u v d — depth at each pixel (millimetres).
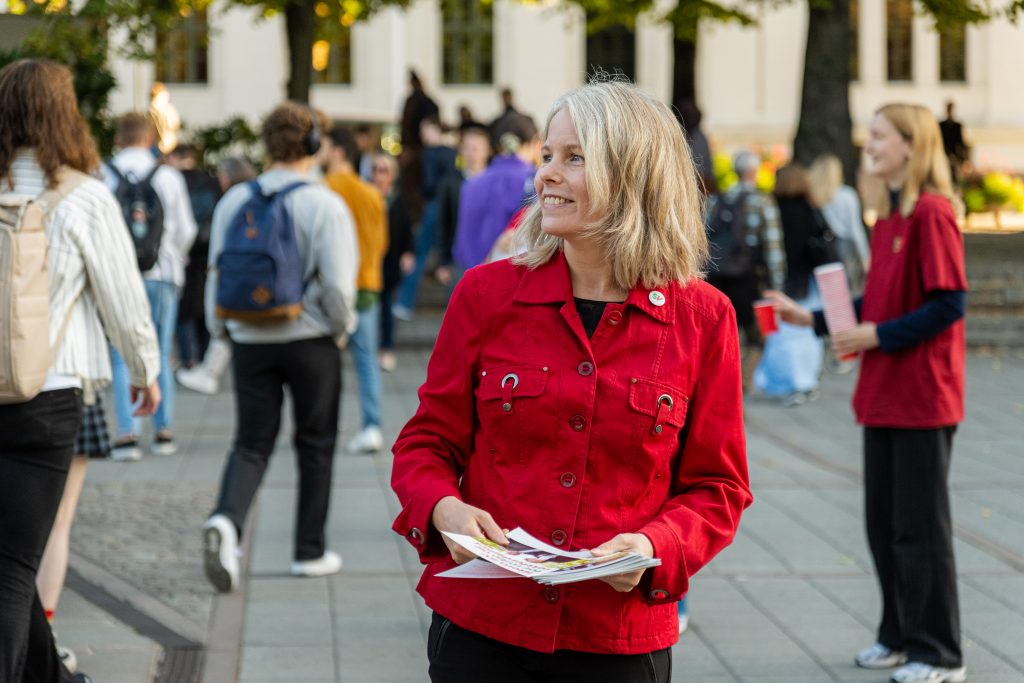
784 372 12141
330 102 32844
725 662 5641
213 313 6559
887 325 5273
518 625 2918
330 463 6766
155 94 13172
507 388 2949
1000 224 22312
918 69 33750
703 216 3219
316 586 6629
